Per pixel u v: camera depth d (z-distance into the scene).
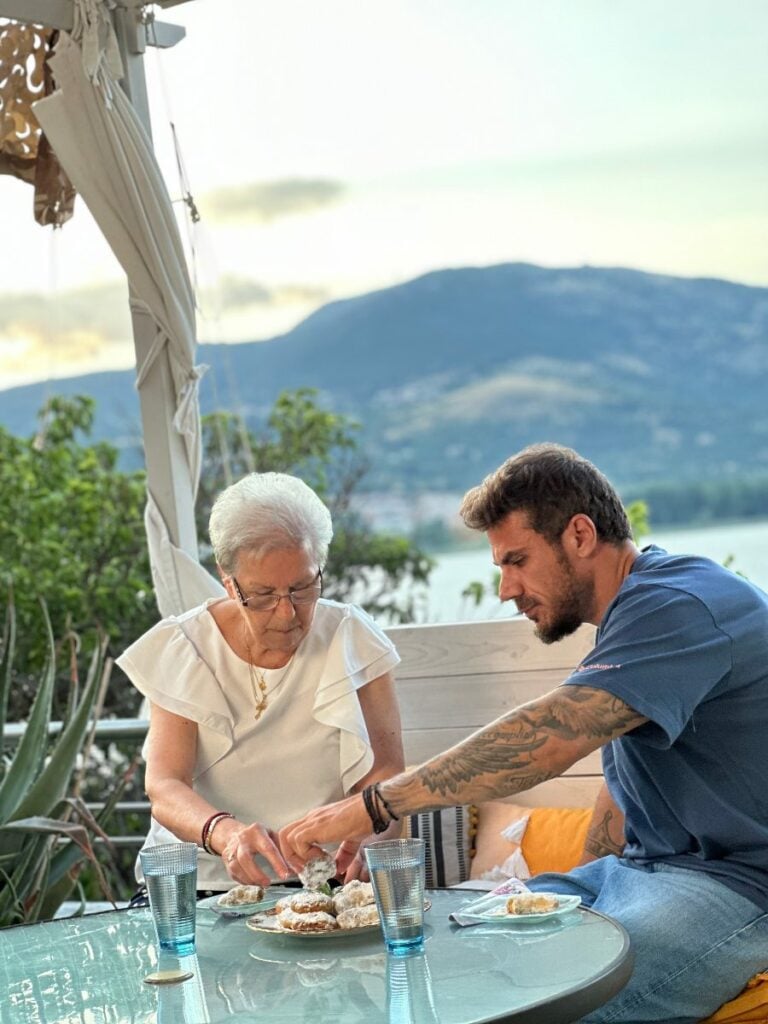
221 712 2.87
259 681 2.89
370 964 1.95
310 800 2.88
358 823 2.29
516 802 3.47
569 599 2.50
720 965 2.30
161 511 3.94
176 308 3.88
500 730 2.27
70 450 8.49
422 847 2.00
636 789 2.47
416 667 3.56
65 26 3.76
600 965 1.83
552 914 2.08
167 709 2.88
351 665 2.91
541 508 2.46
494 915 2.12
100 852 4.74
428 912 2.23
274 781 2.88
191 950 2.10
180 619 2.99
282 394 9.31
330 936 2.09
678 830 2.44
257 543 2.71
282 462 9.13
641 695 2.24
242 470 9.08
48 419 8.40
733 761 2.35
